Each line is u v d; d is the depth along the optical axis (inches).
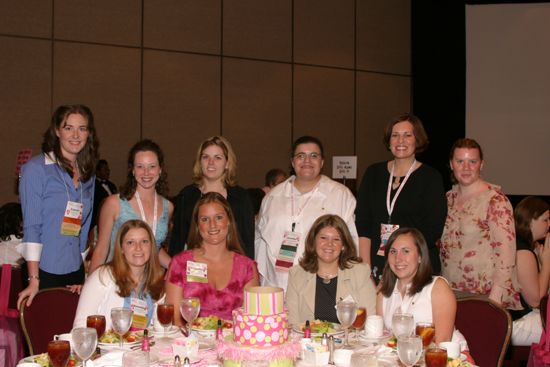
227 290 133.7
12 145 284.4
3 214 166.1
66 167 138.4
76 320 123.9
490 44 363.9
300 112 358.3
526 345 155.0
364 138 376.8
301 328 115.3
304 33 359.9
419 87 369.7
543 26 359.6
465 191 156.2
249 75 343.9
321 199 163.0
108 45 306.5
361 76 376.5
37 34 290.5
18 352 137.6
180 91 324.8
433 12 361.7
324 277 136.9
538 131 362.6
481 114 365.1
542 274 162.6
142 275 130.2
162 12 320.5
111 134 307.3
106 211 152.4
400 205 152.4
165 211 159.3
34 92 289.3
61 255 139.5
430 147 360.8
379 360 98.4
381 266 154.4
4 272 133.0
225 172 160.1
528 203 158.2
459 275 153.3
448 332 119.0
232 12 339.3
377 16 381.1
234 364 90.3
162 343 107.3
